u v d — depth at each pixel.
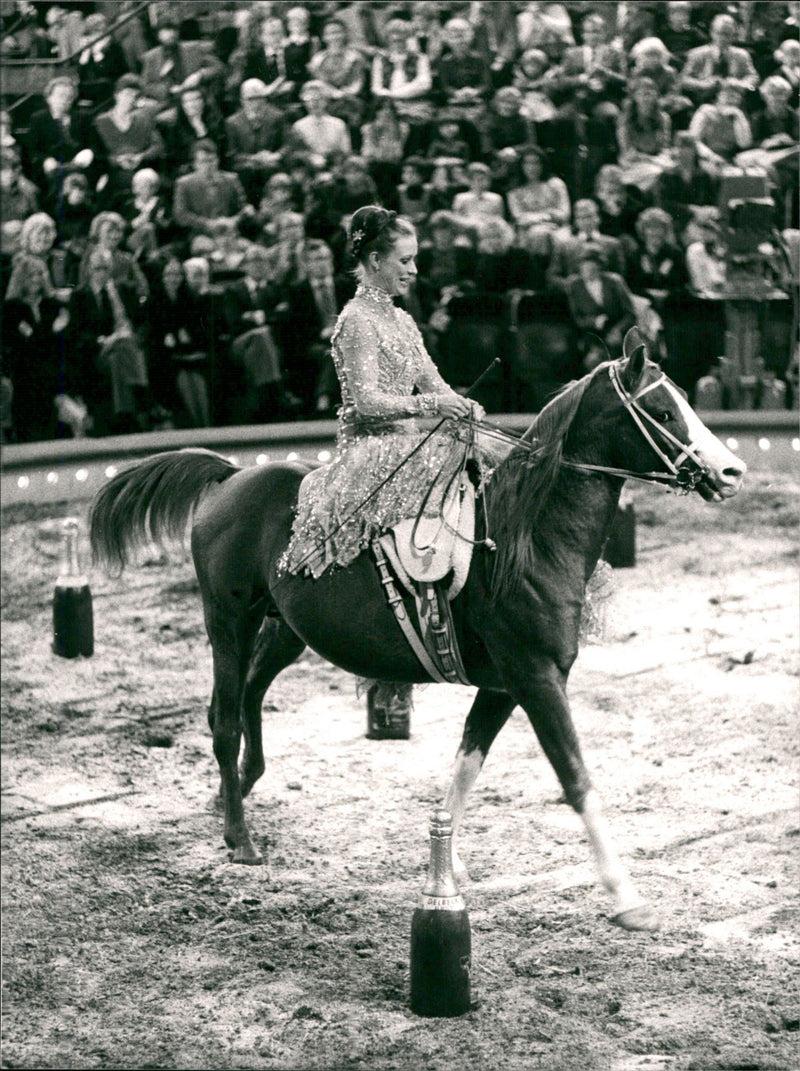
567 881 5.94
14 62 13.68
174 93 13.76
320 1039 4.80
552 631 5.32
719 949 5.32
